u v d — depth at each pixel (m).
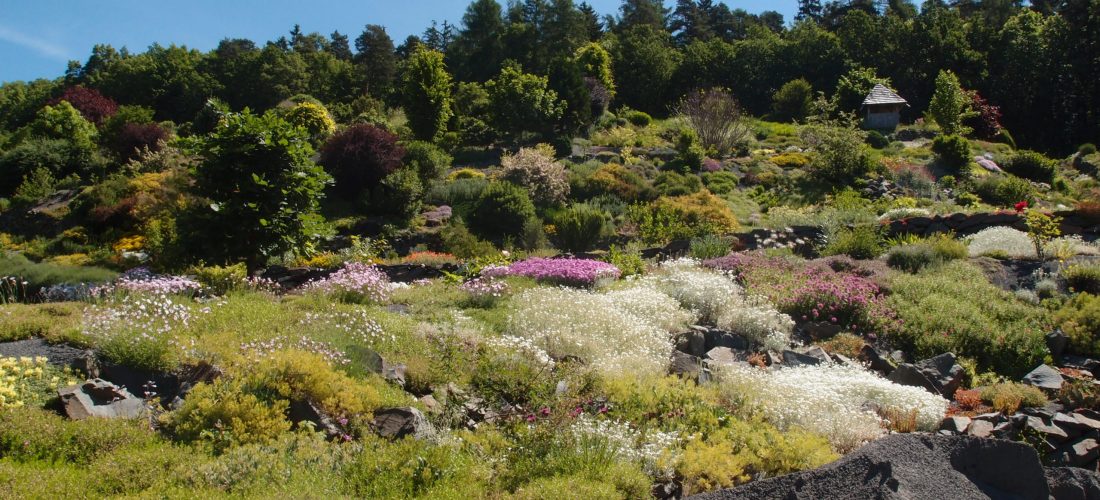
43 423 5.55
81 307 9.08
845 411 7.17
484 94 41.09
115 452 5.30
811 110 40.62
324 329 8.40
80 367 6.91
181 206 19.55
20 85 66.38
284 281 13.89
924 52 47.78
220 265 11.49
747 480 5.73
